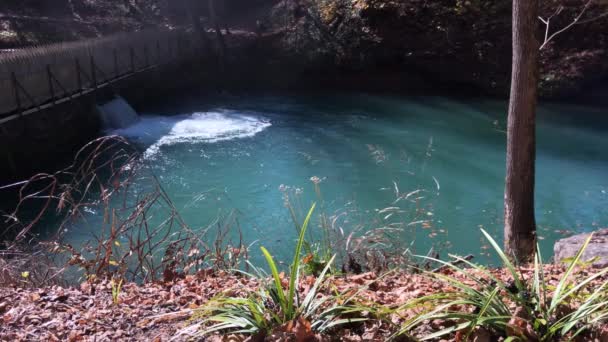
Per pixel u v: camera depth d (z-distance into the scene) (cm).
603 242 558
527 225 645
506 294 287
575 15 2284
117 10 3212
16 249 558
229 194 1270
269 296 320
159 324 329
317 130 1886
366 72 2561
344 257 526
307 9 2748
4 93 1394
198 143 1714
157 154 1588
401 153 1603
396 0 2491
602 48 2219
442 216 1079
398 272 457
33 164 1436
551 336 258
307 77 2645
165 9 3469
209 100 2392
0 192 1254
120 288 411
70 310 356
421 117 2083
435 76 2498
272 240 938
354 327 296
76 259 485
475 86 2455
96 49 1898
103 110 1811
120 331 321
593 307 258
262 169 1468
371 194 1245
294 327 273
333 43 2566
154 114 2089
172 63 2478
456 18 2441
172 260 526
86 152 1577
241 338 287
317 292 339
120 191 1234
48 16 2853
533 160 640
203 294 381
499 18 2412
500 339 263
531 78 621
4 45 2311
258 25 3025
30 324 334
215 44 2778
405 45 2483
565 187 1291
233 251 528
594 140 1719
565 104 2219
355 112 2164
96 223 1041
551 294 318
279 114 2139
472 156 1579
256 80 2667
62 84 1659
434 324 287
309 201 1206
